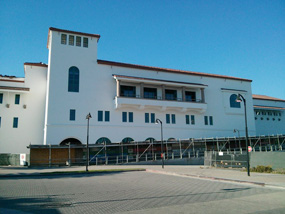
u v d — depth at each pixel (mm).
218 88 51781
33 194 12938
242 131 52375
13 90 40250
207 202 10898
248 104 54625
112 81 41875
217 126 49844
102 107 40375
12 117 40188
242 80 54938
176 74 47812
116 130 40625
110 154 37844
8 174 22531
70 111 38219
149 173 25219
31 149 33812
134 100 41156
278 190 14422
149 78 45031
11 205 10289
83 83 39750
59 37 39562
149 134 43062
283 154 24375
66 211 9266
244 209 9562
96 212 9109
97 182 18141
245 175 21047
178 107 45281
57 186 16031
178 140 41656
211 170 26406
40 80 42844
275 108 60906
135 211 9242
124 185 16469
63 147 33812
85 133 38406
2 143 38844
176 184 16953
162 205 10281
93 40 41875
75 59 39969
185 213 8938
